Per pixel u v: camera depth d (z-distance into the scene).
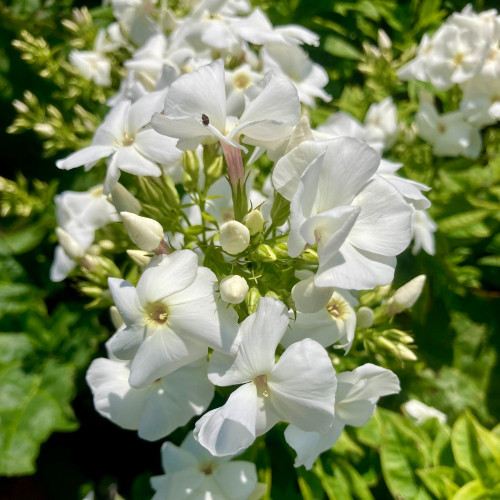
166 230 0.14
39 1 0.24
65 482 0.21
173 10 0.22
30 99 0.21
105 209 0.18
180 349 0.11
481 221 0.20
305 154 0.10
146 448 0.21
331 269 0.10
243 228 0.11
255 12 0.18
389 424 0.16
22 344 0.21
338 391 0.12
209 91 0.11
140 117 0.13
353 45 0.23
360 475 0.16
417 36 0.23
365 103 0.21
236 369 0.10
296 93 0.11
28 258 0.22
